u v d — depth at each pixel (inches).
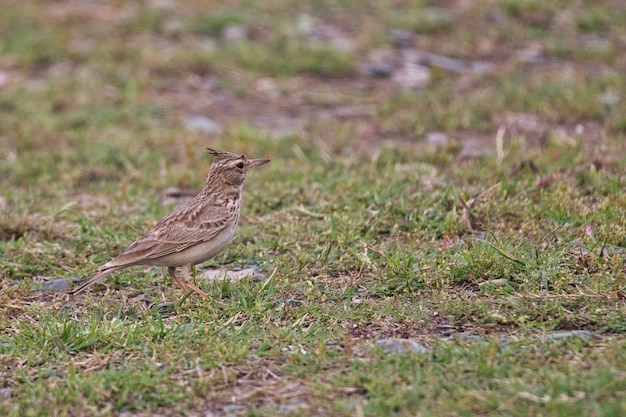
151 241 438.0
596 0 1056.8
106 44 911.0
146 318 420.8
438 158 650.8
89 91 824.3
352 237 498.9
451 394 335.3
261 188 609.0
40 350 392.2
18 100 799.1
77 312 440.1
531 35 966.4
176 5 1013.2
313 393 346.3
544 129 719.1
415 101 794.8
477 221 513.7
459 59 919.7
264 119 785.6
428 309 417.1
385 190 559.8
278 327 407.8
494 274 442.0
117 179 667.4
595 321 391.5
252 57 890.7
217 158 467.5
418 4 1036.5
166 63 877.2
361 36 949.2
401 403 331.0
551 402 321.4
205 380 359.3
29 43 902.4
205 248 446.9
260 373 368.5
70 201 611.2
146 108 796.6
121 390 355.3
